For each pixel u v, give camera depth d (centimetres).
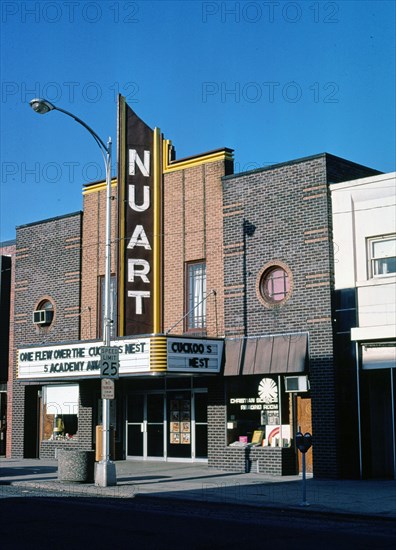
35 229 2886
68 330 2697
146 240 2358
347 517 1367
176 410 2472
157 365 2098
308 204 2108
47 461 2644
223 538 1118
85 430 2630
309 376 2052
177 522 1289
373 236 2003
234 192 2284
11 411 2873
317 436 2006
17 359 2586
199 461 2383
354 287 2006
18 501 1573
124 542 1071
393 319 1931
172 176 2448
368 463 1953
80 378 2359
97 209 2681
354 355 1984
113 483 1831
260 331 2169
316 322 2050
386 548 1038
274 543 1075
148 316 2319
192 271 2381
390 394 1962
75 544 1050
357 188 2034
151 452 2522
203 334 2306
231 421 2230
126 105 2398
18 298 2911
